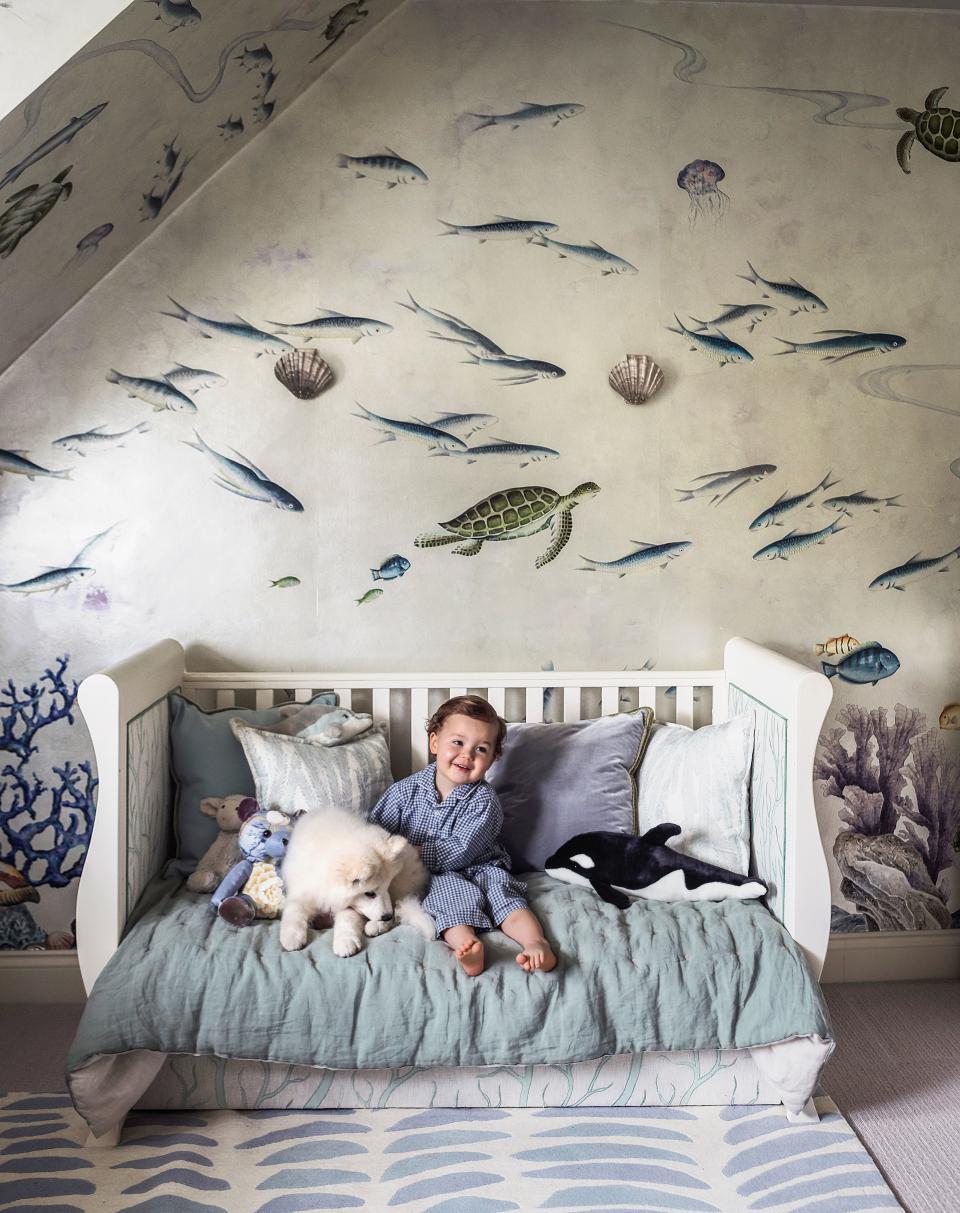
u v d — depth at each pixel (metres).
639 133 2.54
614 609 2.62
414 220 2.52
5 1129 1.91
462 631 2.60
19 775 2.53
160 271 2.47
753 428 2.61
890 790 2.66
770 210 2.58
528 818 2.33
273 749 2.28
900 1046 2.29
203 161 2.38
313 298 2.51
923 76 2.58
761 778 2.22
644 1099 1.99
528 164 2.53
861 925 2.67
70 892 2.55
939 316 2.63
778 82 2.56
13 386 2.46
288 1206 1.68
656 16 2.53
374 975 1.87
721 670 2.62
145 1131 1.90
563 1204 1.69
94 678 1.95
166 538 2.53
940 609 2.65
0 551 2.49
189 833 2.28
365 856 1.96
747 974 1.93
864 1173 1.78
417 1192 1.72
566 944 1.96
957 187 2.61
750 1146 1.86
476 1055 1.86
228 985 1.85
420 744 2.57
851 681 2.65
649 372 2.55
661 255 2.56
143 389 2.49
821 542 2.64
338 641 2.58
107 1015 1.82
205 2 1.82
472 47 2.50
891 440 2.64
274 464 2.54
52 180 1.92
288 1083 1.96
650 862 2.16
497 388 2.56
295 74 2.37
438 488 2.57
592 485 2.59
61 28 1.63
